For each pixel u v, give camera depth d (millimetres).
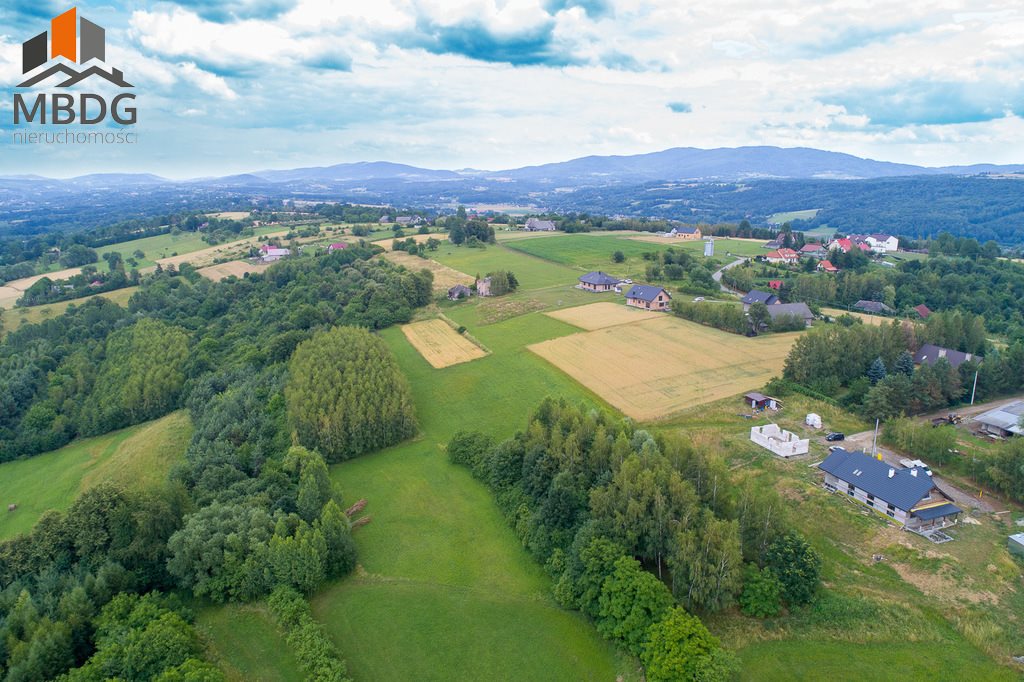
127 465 91062
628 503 55375
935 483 65750
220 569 57250
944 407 88688
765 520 53281
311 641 50188
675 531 52438
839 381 93562
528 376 104625
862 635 47594
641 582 48594
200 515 61656
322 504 66125
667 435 65625
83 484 89062
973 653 45594
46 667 46656
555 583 56438
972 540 57344
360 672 48594
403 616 54531
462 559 61906
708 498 57094
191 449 84000
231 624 54469
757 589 49719
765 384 95938
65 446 106062
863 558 56281
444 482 76562
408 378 108250
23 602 51188
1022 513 61750
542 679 47219
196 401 102500
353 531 67438
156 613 52062
